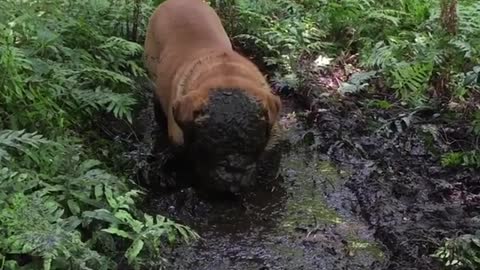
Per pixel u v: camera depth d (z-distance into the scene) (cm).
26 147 206
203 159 208
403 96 288
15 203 175
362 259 201
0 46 222
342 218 221
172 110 221
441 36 293
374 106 286
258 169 240
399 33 326
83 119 249
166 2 274
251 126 203
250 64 235
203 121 204
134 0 308
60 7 281
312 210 224
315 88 297
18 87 220
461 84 273
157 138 258
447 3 296
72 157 209
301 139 267
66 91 241
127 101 244
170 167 238
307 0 356
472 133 263
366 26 334
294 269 197
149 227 183
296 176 243
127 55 288
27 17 249
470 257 193
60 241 167
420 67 285
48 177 197
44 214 177
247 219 218
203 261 198
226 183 204
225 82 213
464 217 220
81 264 168
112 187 200
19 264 173
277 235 211
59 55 260
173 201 223
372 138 268
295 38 319
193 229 212
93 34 275
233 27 327
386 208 225
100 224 190
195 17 262
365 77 298
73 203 190
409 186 237
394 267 197
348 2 337
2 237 171
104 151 237
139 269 184
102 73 255
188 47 250
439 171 246
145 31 306
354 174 245
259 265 198
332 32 339
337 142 262
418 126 271
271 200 228
